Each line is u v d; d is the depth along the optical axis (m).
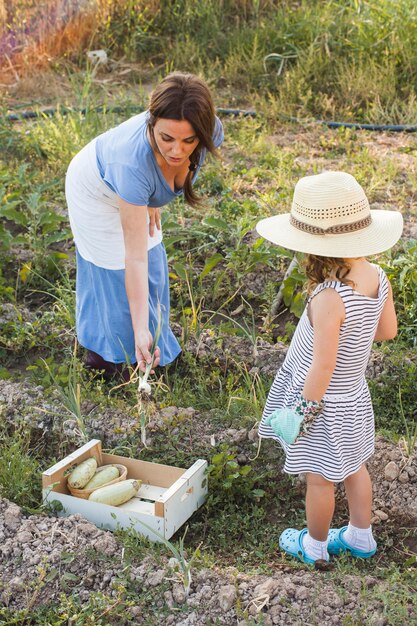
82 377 4.58
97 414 4.23
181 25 10.00
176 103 3.34
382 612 3.06
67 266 5.82
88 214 4.18
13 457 3.88
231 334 4.98
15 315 5.20
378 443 3.98
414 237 5.88
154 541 3.49
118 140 3.77
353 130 7.91
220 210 6.30
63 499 3.65
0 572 3.29
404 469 3.82
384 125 8.03
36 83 9.17
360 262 3.09
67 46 9.81
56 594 3.21
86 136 7.44
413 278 5.16
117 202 4.14
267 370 4.67
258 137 7.87
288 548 3.49
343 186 3.02
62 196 6.74
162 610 3.11
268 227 3.23
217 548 3.63
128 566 3.25
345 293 2.98
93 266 4.32
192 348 4.85
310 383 3.05
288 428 3.11
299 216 3.08
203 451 3.99
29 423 4.23
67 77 9.40
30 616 3.15
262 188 6.84
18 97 9.02
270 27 9.43
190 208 6.35
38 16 9.74
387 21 9.09
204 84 3.40
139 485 3.76
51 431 4.21
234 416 4.22
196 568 3.27
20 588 3.22
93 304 4.47
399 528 3.68
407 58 8.70
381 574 3.38
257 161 7.34
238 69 9.21
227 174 7.02
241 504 3.90
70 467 3.78
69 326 5.12
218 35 9.73
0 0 9.54
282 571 3.41
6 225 6.50
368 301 3.03
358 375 3.16
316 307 3.00
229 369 4.76
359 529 3.41
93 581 3.24
